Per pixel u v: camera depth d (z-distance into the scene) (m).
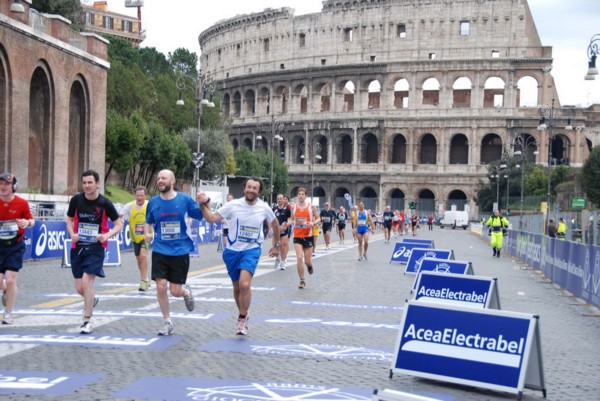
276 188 132.88
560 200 80.25
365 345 16.11
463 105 141.12
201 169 106.62
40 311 19.44
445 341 12.68
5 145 46.66
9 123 46.69
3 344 14.97
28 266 32.66
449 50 137.12
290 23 149.00
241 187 107.75
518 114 134.12
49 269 31.42
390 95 139.25
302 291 26.23
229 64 161.50
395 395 7.96
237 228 16.75
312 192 138.50
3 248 17.25
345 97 158.12
